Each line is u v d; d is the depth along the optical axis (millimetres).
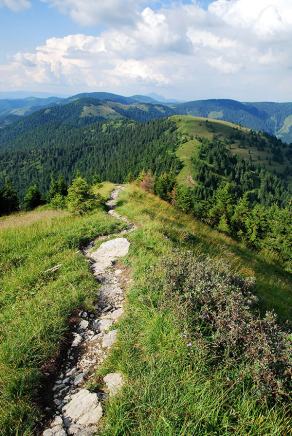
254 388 4598
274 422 4148
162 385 4621
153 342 5703
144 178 74000
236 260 15828
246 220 54625
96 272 10453
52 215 23156
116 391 4895
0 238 15359
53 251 12727
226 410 4328
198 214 62031
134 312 6957
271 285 13898
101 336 6637
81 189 23500
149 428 4121
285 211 49531
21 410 4680
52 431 4398
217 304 6285
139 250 11203
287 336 5594
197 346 5199
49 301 7941
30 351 5902
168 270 7855
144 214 19453
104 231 15344
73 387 5301
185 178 190250
